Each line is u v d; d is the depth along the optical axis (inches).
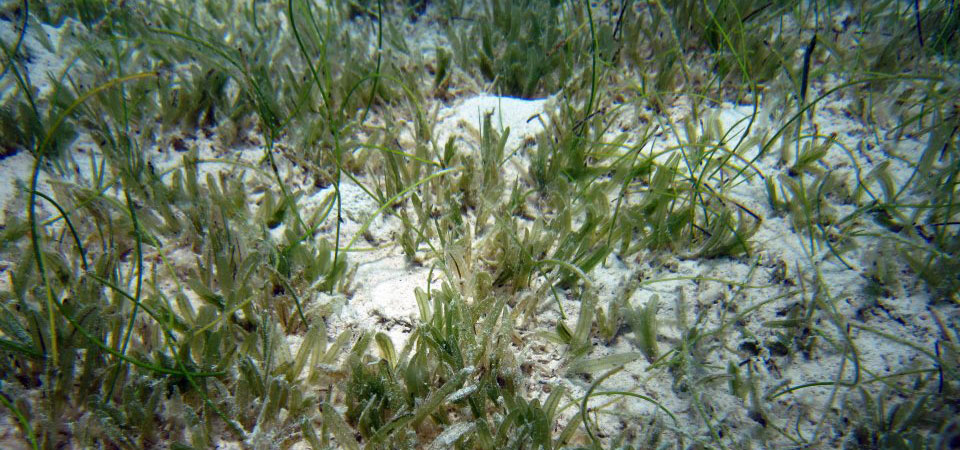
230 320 64.3
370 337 61.4
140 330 61.6
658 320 69.1
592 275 76.0
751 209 85.5
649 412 61.1
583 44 117.0
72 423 51.5
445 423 57.4
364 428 56.0
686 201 83.8
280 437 55.2
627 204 86.1
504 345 61.4
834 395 59.6
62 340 56.4
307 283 69.8
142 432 52.6
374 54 117.0
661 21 124.8
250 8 129.2
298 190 84.0
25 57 100.0
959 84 97.7
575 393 63.2
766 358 66.7
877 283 73.7
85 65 102.5
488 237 76.5
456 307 63.7
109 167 83.2
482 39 121.0
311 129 91.3
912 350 66.7
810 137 96.0
